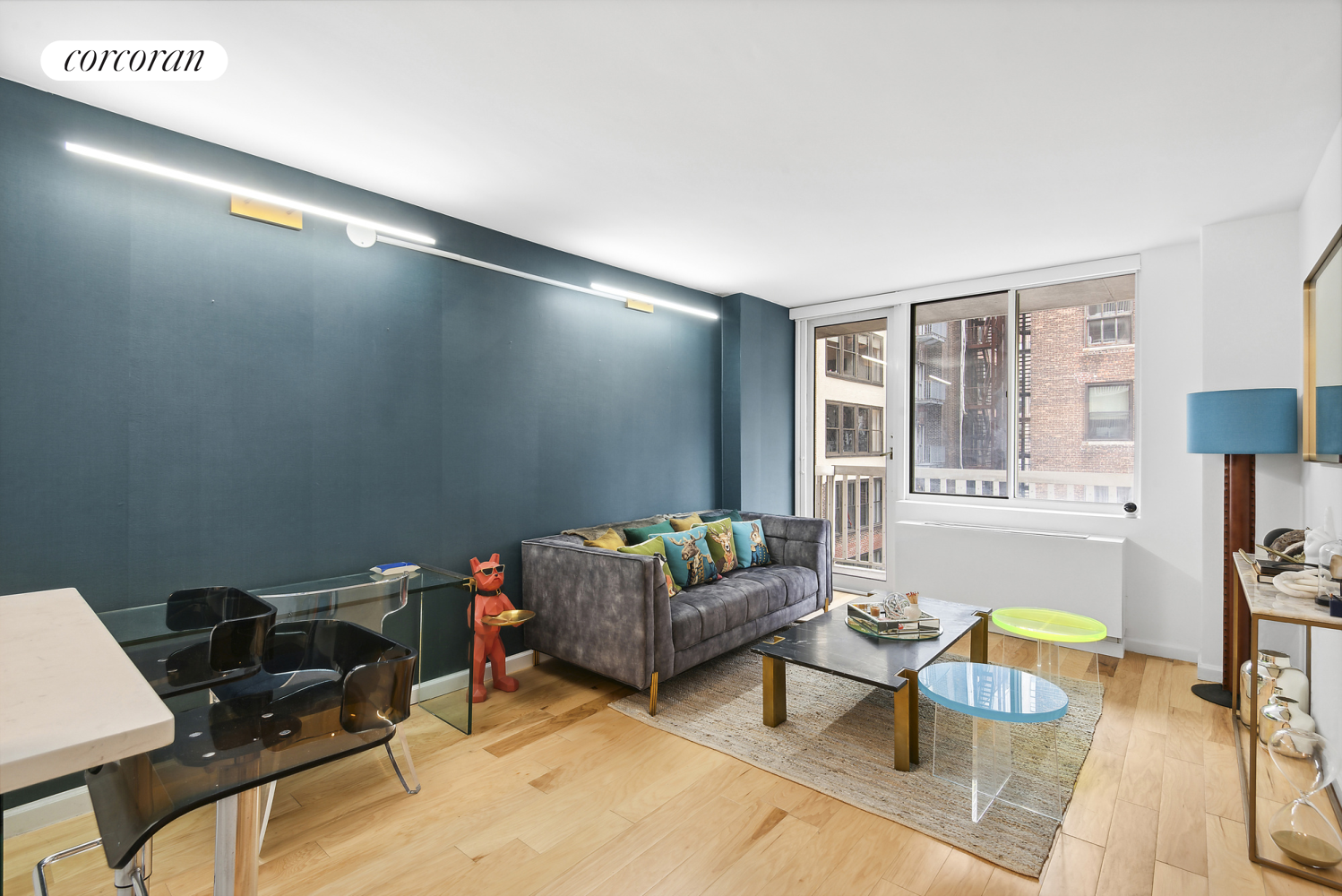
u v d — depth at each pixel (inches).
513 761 101.5
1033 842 80.0
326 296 112.6
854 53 77.2
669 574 143.6
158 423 93.9
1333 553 83.5
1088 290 166.1
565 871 75.6
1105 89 84.4
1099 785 93.7
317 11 70.0
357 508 116.4
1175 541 148.3
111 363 89.9
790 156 104.6
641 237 144.7
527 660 143.9
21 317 83.0
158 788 42.8
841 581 213.5
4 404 81.7
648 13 70.4
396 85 84.5
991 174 111.0
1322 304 99.0
